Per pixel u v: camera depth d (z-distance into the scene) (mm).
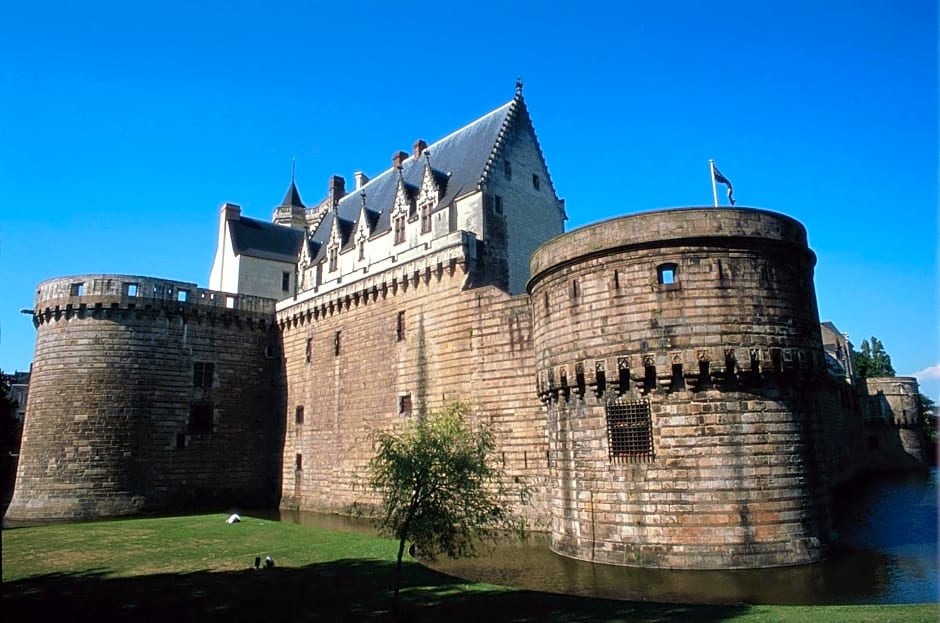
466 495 19500
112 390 52250
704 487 26578
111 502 50312
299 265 64125
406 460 19281
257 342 60906
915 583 22969
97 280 53375
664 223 28734
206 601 20078
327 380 54562
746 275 28281
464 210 47094
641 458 27781
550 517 33406
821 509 27672
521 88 53000
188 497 54156
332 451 52750
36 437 51938
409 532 19094
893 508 44375
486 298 41719
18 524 47375
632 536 27469
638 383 28141
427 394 44375
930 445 95875
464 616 18500
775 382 27781
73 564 26297
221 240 71625
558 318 31859
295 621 17891
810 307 29859
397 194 52531
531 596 20969
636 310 28734
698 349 27375
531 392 38531
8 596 20766
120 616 18375
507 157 49469
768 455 26906
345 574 24250
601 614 18500
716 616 17812
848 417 72938
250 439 58812
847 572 24828
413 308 46719
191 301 57156
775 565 25797
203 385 56844
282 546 30500
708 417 27078
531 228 50469
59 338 52969
